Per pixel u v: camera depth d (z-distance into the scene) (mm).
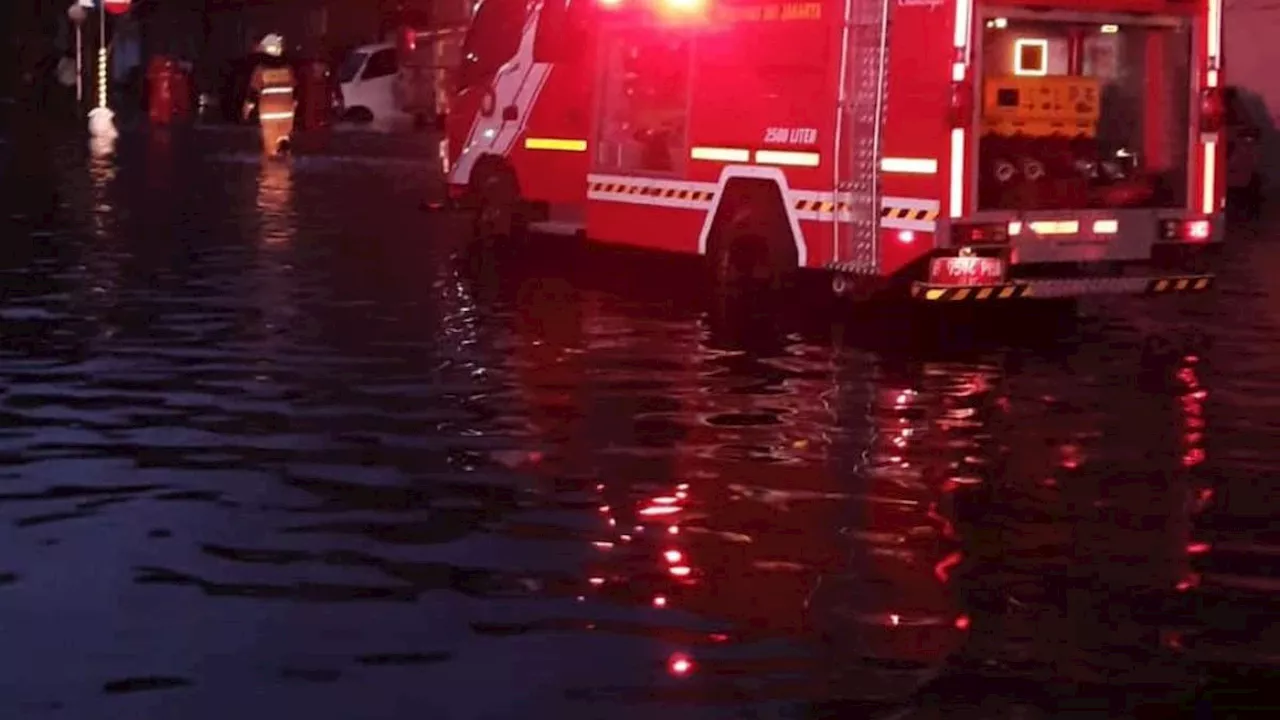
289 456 9406
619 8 15562
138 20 57906
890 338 13383
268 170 29719
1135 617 6914
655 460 9398
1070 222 12805
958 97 12195
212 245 18797
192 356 12258
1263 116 26906
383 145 34938
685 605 6988
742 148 14164
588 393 11148
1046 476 9164
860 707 5918
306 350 12539
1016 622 6828
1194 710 5961
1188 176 13359
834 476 9117
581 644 6520
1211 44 13359
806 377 11789
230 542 7820
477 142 18094
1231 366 12375
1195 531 8148
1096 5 12797
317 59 40688
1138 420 10547
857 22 12906
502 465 9258
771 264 14062
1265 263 18312
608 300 15141
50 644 6488
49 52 58062
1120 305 15266
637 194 15469
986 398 11164
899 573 7457
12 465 9172
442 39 34531
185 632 6629
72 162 31125
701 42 14578
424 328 13562
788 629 6715
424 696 5992
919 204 12484
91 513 8281
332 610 6895
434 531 8016
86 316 13930
